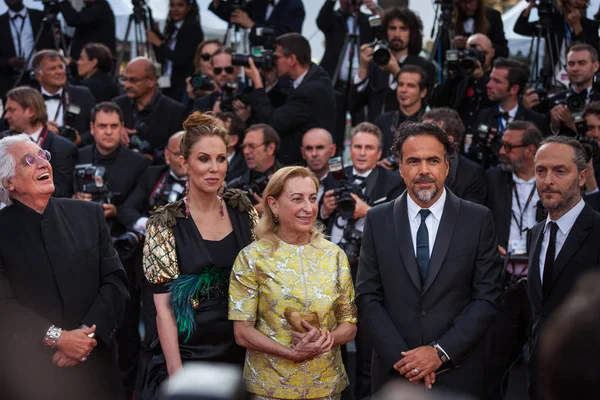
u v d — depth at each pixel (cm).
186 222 398
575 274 413
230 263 397
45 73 732
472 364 397
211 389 106
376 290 410
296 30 832
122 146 648
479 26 816
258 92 678
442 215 405
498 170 568
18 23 889
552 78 772
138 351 614
